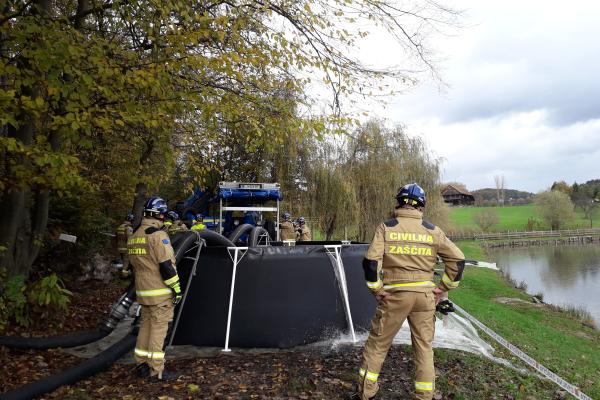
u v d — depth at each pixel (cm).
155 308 488
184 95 700
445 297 470
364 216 2231
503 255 5444
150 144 1094
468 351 609
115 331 721
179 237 618
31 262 779
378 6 748
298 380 469
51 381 466
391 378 484
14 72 540
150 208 508
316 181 2188
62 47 543
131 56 662
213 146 1201
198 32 643
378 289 400
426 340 400
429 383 391
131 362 564
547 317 1761
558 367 868
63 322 774
